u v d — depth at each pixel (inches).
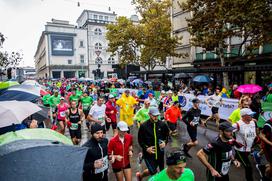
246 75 694.5
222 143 136.8
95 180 146.9
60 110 328.2
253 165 236.4
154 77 1028.5
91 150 143.3
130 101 328.5
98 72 1167.0
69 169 90.7
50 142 103.6
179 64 1184.8
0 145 97.4
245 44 757.9
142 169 237.3
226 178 145.0
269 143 172.6
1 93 258.8
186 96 538.9
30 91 274.1
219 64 876.6
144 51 1009.5
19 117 158.4
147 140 177.9
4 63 1344.7
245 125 179.5
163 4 928.9
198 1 612.7
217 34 580.4
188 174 109.2
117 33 1050.1
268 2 490.9
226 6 513.3
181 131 390.6
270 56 679.1
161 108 504.1
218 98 448.8
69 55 2308.1
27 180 82.7
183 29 1129.4
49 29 2233.0
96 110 283.9
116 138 167.8
